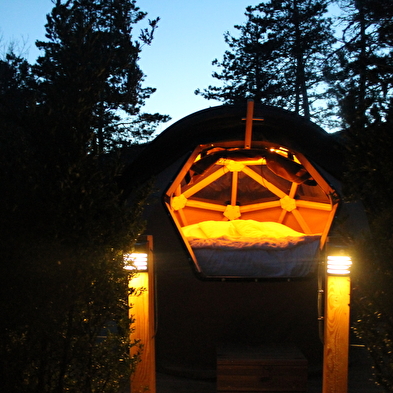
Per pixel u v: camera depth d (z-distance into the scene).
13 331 2.39
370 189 2.78
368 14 12.19
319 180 5.01
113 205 2.72
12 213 2.42
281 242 4.90
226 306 4.38
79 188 2.55
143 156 5.22
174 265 4.44
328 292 3.21
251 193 7.78
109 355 2.76
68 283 2.47
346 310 3.19
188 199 7.64
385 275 2.64
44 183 2.54
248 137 5.05
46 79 2.75
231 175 7.52
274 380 3.84
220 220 7.96
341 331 3.20
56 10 2.81
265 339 4.38
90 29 2.81
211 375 4.26
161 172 5.17
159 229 4.53
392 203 2.67
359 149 2.79
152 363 3.32
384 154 2.70
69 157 2.59
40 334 2.41
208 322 4.39
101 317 2.72
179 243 4.48
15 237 2.41
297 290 4.40
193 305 4.39
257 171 7.28
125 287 2.85
